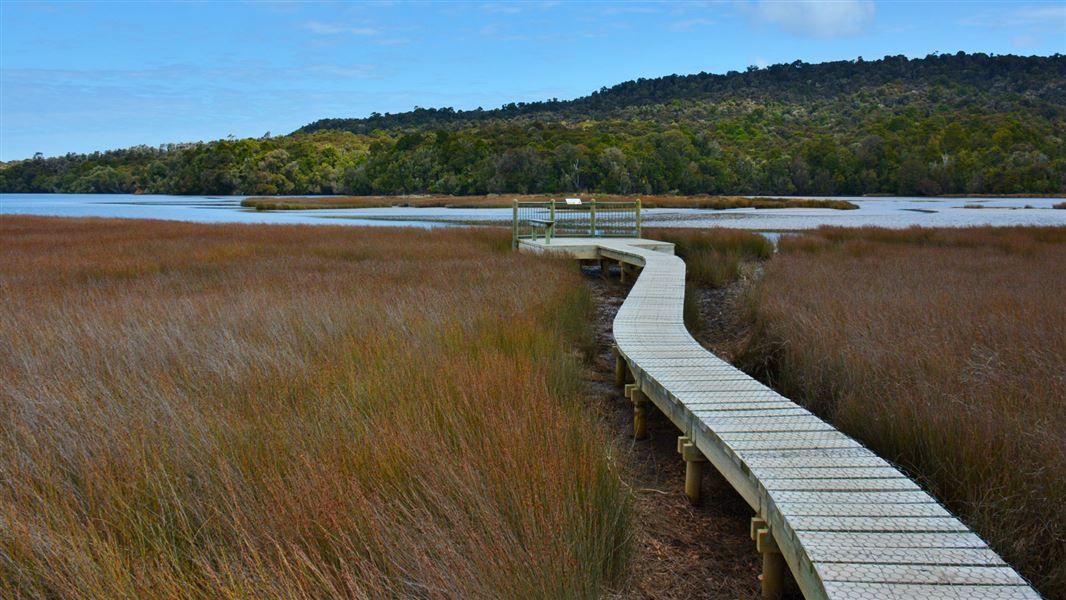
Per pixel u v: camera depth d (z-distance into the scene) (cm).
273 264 1382
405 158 11162
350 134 17075
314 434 421
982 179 9812
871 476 372
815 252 1697
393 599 296
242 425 429
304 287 1043
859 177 10300
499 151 10931
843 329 721
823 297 929
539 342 700
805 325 740
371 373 544
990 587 268
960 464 424
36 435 420
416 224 3384
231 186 12244
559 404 521
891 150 10356
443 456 391
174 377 550
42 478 358
